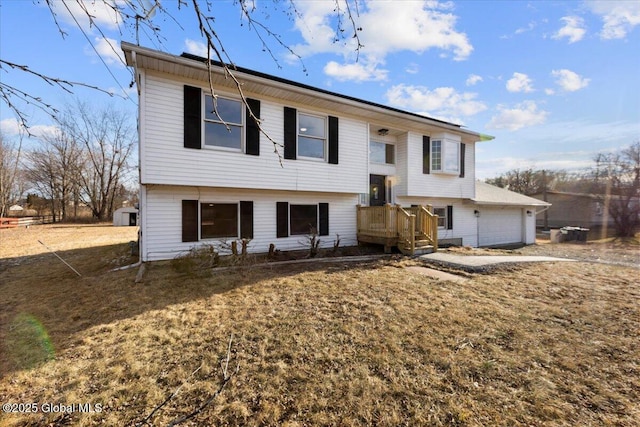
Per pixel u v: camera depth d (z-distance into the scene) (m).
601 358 3.07
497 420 2.21
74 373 2.90
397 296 5.07
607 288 5.59
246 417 2.30
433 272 6.83
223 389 2.64
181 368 2.97
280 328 3.85
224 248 7.58
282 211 9.43
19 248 11.91
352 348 3.33
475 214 14.63
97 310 4.57
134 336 3.66
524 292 5.32
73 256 9.90
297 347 3.36
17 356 3.24
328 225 10.38
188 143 7.39
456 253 9.47
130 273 6.72
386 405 2.41
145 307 4.63
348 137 10.16
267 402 2.46
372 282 5.93
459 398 2.47
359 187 10.37
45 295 5.46
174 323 4.03
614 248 14.55
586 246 15.52
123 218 26.77
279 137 8.73
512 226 16.50
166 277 6.30
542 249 14.13
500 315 4.24
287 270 6.98
